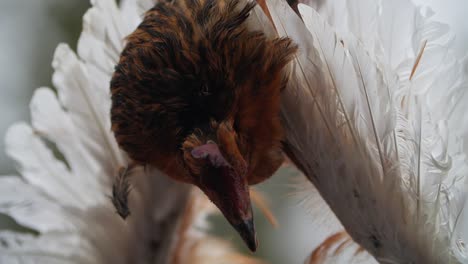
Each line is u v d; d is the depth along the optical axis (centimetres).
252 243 98
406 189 101
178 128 101
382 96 100
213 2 101
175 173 102
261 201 111
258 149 102
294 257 123
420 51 100
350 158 101
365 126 101
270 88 101
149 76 101
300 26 100
